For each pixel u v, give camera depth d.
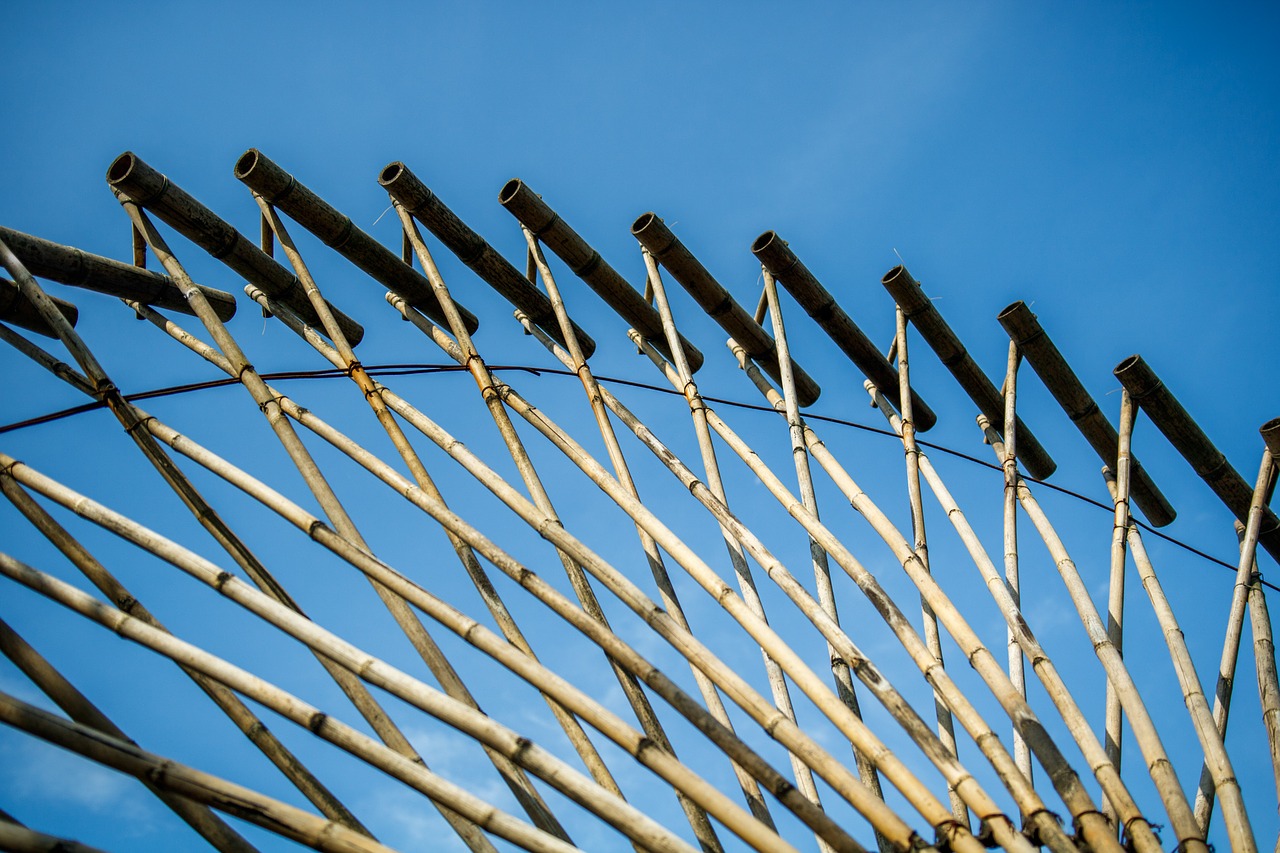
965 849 6.46
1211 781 8.29
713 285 10.78
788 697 8.73
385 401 8.95
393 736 7.42
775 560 8.16
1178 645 8.49
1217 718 8.66
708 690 8.49
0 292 8.91
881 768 6.84
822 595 9.22
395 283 10.52
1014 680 8.79
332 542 7.22
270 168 9.52
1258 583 9.54
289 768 7.33
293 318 10.41
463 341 9.53
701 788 6.52
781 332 10.29
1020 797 6.82
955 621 7.77
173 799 6.77
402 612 7.99
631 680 8.32
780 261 10.35
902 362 10.39
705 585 7.79
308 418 8.55
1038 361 10.43
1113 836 6.62
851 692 8.77
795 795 6.62
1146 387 10.04
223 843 6.82
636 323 11.14
